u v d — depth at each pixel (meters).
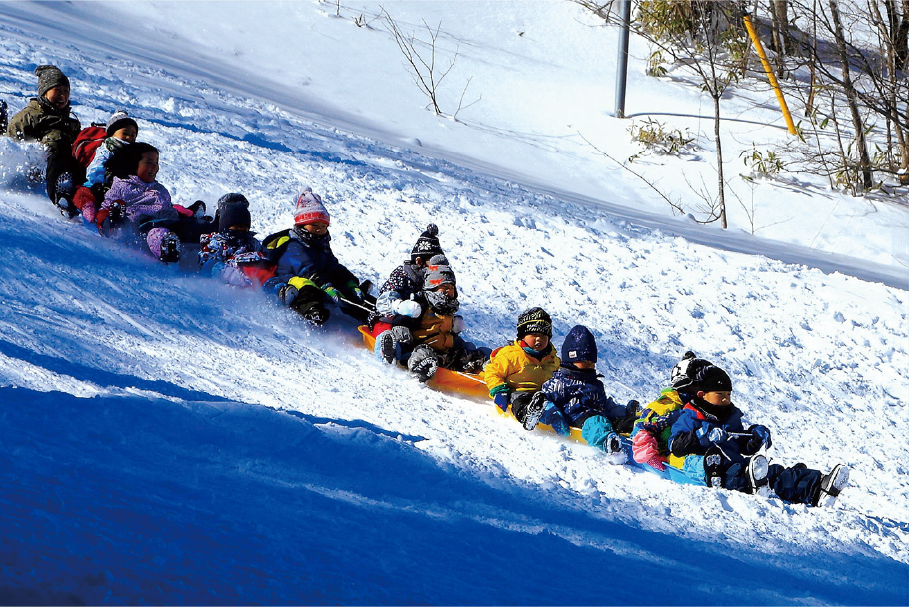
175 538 6.95
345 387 17.12
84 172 25.48
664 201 57.72
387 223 31.48
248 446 10.79
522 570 8.74
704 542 11.98
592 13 80.88
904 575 12.38
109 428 9.84
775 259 38.78
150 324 17.80
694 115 69.38
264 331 20.03
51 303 17.09
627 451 16.08
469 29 76.94
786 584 10.56
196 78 52.31
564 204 40.94
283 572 6.87
